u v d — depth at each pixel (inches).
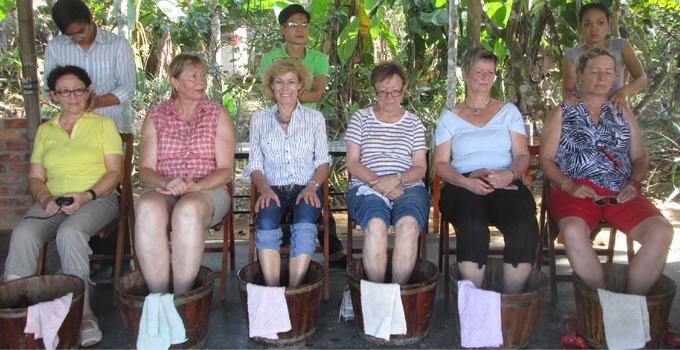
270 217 108.1
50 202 109.2
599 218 112.3
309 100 144.9
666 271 136.3
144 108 303.4
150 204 101.0
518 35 211.3
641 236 103.3
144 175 113.3
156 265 101.9
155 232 100.7
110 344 104.0
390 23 363.3
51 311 90.7
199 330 98.4
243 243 169.5
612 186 114.7
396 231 105.8
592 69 114.0
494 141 118.8
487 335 96.4
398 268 106.3
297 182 121.2
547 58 227.6
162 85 317.1
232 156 120.1
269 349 101.7
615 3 185.6
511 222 104.8
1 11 191.8
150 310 92.1
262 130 122.6
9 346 89.8
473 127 120.6
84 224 108.7
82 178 116.6
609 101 118.4
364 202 110.3
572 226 105.0
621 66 144.6
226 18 245.4
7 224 157.9
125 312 95.1
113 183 116.5
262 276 112.4
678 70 219.9
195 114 117.8
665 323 96.5
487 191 108.7
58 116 120.4
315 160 124.0
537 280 104.2
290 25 147.0
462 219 106.5
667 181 233.0
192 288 105.4
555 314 115.8
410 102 283.9
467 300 97.0
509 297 94.8
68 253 106.3
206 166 117.8
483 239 104.1
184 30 236.4
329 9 233.9
